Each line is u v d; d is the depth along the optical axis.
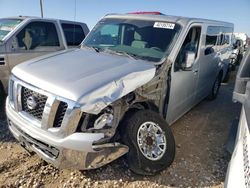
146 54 4.48
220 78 7.92
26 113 3.47
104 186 3.59
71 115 3.06
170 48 4.47
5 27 6.48
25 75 3.56
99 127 3.24
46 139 3.19
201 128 5.75
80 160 3.19
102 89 3.26
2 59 5.88
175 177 3.89
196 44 5.43
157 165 3.77
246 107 2.41
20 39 6.20
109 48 4.82
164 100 4.46
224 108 7.19
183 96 5.14
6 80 5.99
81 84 3.24
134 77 3.66
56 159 3.23
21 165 3.93
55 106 3.14
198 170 4.11
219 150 4.80
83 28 7.55
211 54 6.40
